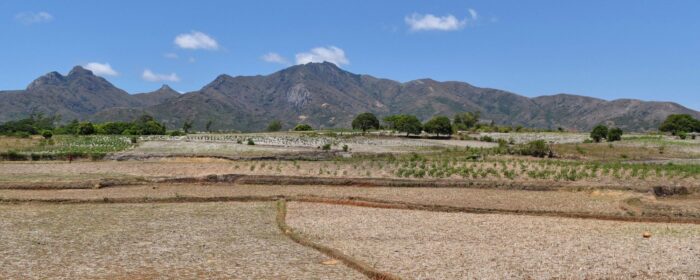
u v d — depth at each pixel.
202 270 19.45
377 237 25.47
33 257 20.97
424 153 67.75
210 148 70.94
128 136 101.69
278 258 21.39
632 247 23.64
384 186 44.28
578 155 69.00
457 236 25.86
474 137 100.81
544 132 123.12
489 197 38.78
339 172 49.03
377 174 48.16
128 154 61.91
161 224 28.38
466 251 22.55
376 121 114.12
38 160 60.06
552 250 22.92
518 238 25.48
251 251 22.53
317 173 48.62
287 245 23.81
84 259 20.80
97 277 18.42
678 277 19.23
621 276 19.27
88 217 30.17
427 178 46.53
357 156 63.00
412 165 51.31
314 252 22.53
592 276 19.17
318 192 40.88
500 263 20.61
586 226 28.94
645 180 44.81
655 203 36.50
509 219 30.88
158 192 40.19
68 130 120.56
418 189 42.66
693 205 36.69
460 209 33.78
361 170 49.78
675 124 118.50
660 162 62.81
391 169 49.94
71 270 19.22
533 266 20.23
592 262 20.95
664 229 28.25
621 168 49.59
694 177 45.66
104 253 21.83
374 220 30.03
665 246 23.91
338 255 21.48
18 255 21.22
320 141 84.69
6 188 40.75
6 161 58.44
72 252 21.89
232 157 59.56
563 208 34.50
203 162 56.56
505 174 46.94
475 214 32.59
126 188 42.34
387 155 64.00
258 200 37.31
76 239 24.34
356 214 32.06
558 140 93.94
